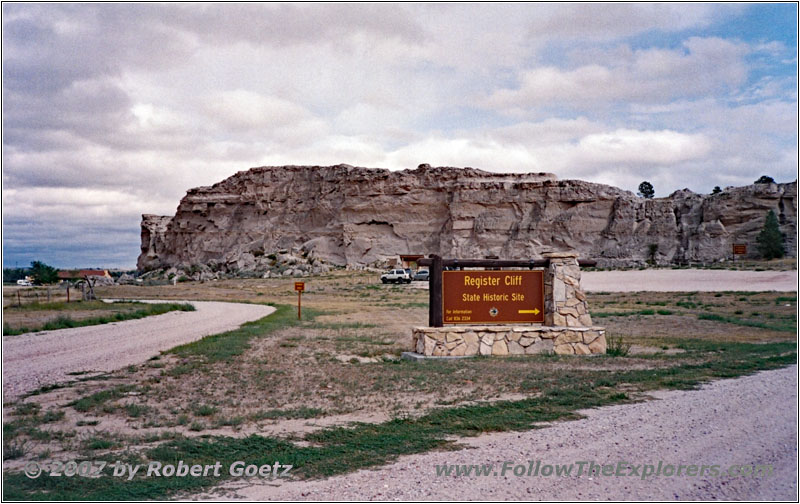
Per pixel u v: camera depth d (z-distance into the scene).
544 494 6.84
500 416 10.92
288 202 127.81
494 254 111.56
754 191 101.25
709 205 104.19
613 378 14.78
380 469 7.95
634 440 8.98
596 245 110.25
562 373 15.82
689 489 6.95
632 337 25.33
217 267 110.88
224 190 136.50
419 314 38.84
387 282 76.25
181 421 10.80
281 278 89.75
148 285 87.19
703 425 9.77
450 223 115.69
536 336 19.56
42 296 62.00
